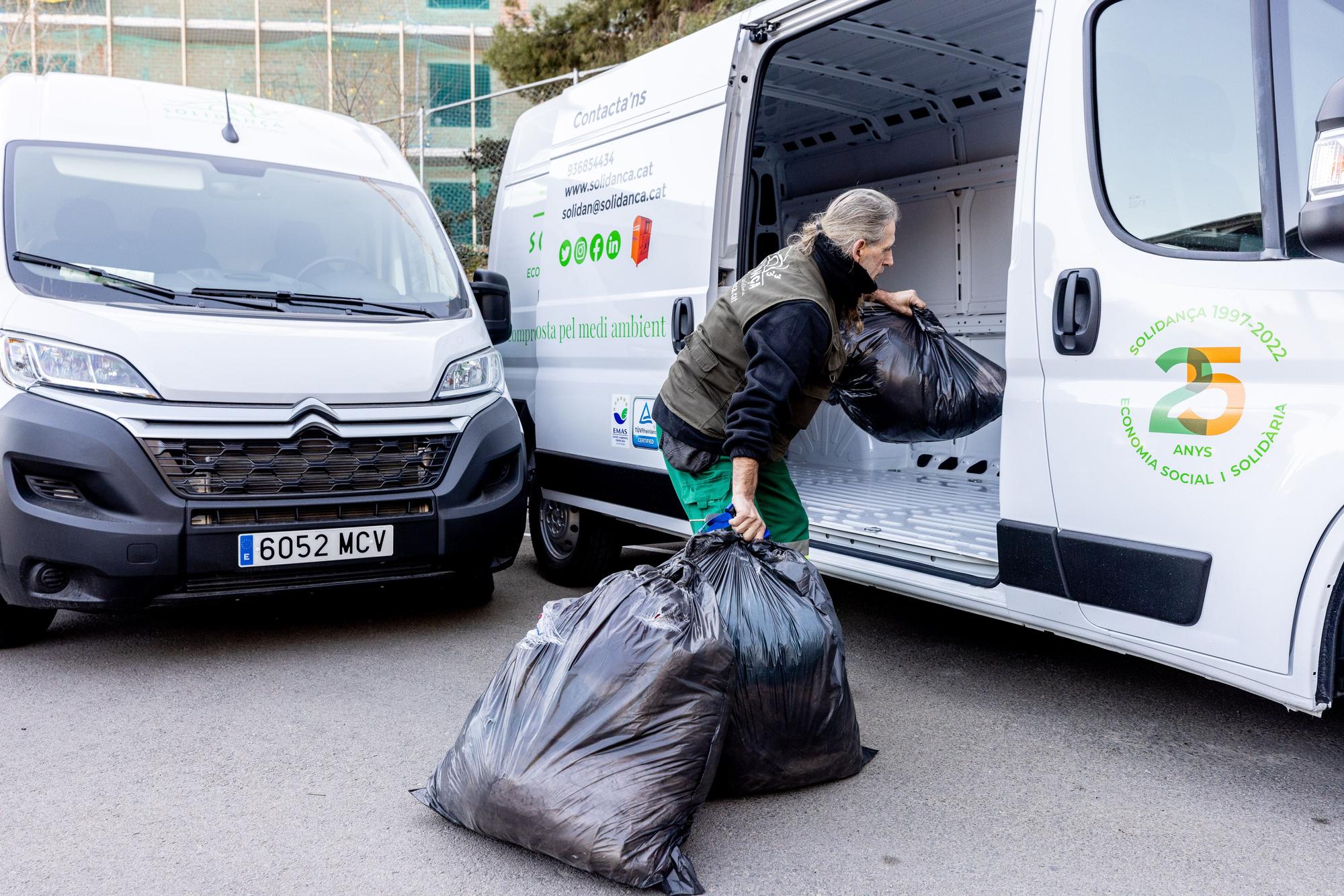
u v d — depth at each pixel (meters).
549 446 5.51
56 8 19.03
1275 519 2.62
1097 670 4.03
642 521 4.75
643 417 4.71
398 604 5.09
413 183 5.50
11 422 3.82
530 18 16.45
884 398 4.01
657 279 4.65
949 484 5.32
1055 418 3.14
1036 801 2.89
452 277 5.10
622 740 2.47
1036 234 3.21
